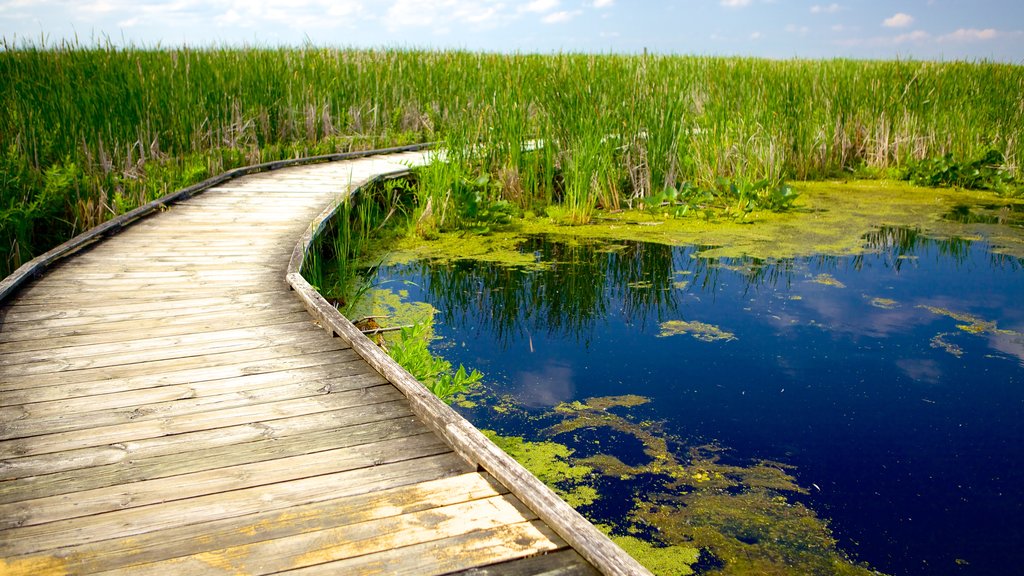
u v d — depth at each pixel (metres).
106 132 7.77
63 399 2.60
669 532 2.35
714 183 7.73
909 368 3.61
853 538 2.32
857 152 9.42
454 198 6.67
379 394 2.69
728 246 5.96
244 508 1.93
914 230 6.43
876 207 7.42
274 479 2.08
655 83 8.52
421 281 5.14
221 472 2.12
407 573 1.66
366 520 1.87
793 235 6.29
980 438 2.93
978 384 3.42
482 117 7.86
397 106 11.55
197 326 3.41
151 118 8.55
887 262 5.48
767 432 3.00
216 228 5.46
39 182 6.26
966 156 8.82
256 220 5.72
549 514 1.82
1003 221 6.77
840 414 3.14
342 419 2.47
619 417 3.13
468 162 7.36
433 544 1.77
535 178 7.36
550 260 5.63
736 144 8.07
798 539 2.32
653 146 7.53
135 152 7.99
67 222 5.96
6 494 1.99
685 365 3.68
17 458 2.18
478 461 2.13
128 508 1.93
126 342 3.18
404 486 2.04
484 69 11.80
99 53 10.27
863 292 4.79
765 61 13.00
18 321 3.44
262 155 8.98
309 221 5.70
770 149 7.86
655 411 3.18
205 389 2.71
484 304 4.68
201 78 9.80
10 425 2.39
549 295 4.84
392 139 10.80
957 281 5.00
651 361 3.73
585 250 5.90
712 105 8.73
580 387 3.44
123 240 5.09
